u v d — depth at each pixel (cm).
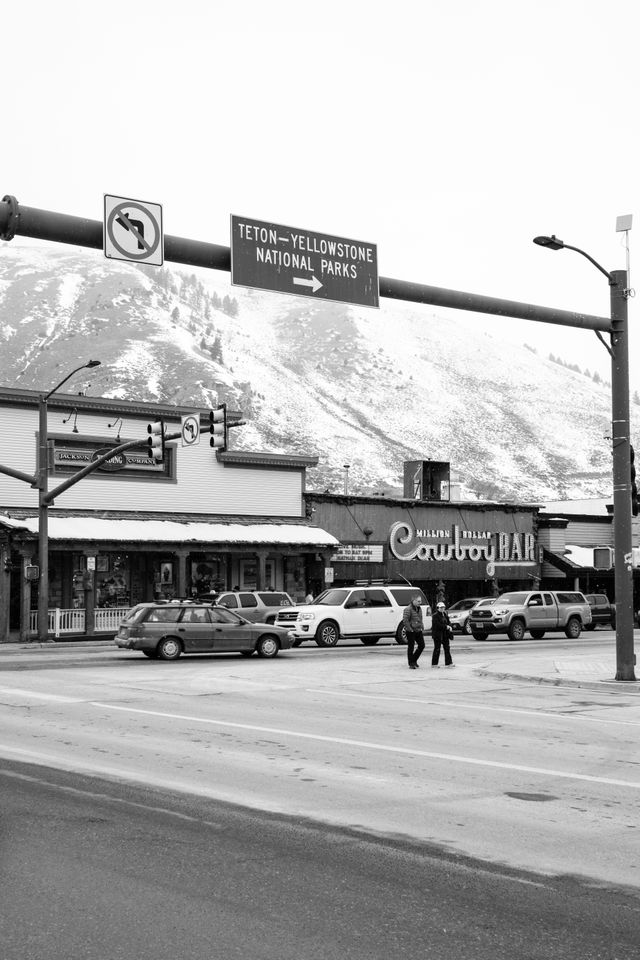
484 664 2708
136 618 2878
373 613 3691
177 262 1415
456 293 1756
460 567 5553
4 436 4122
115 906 654
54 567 4306
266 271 1477
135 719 1557
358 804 969
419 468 5666
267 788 1036
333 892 690
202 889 692
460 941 599
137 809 934
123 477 4453
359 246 1583
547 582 6038
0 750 1257
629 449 2167
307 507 5028
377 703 1809
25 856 772
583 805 978
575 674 2308
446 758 1227
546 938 607
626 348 2145
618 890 707
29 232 1269
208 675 2364
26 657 3002
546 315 1952
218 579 4741
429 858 781
